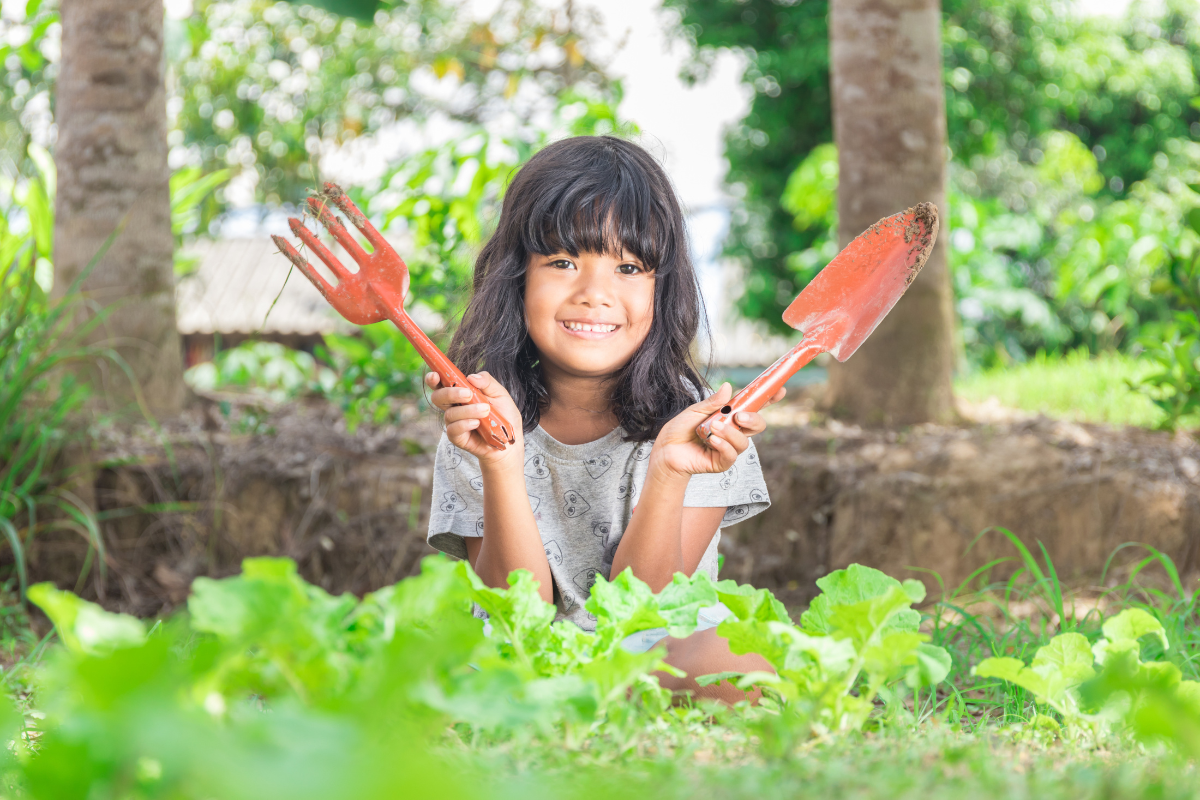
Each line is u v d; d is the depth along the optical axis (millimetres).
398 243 8055
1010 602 2684
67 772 574
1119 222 6852
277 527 3217
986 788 768
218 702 724
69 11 3457
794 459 3326
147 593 3068
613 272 1620
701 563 1811
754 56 10633
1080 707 1078
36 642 2475
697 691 1350
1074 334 10195
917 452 3352
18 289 3242
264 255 12492
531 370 1766
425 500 3227
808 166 9164
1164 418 3734
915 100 3740
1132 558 3062
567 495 1748
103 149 3428
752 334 11508
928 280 3750
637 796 714
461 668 868
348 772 466
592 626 1695
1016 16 10727
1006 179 11406
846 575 1110
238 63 9484
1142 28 12688
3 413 2891
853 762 847
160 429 3275
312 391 4180
